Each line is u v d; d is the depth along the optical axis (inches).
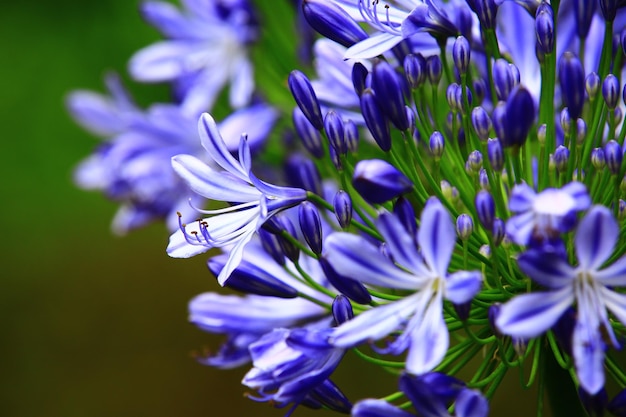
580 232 24.1
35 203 53.9
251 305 29.0
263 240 27.6
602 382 24.2
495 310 25.5
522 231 24.4
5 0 50.5
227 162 26.4
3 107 51.2
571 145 26.5
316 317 28.9
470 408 24.7
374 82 26.6
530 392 48.1
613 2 26.8
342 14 27.3
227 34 34.7
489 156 26.5
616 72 27.5
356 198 28.5
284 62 33.9
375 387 52.4
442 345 24.8
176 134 34.1
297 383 26.1
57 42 49.8
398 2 27.5
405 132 26.7
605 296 24.5
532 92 28.7
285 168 32.8
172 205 34.6
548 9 26.9
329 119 26.9
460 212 27.6
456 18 28.1
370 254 25.1
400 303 25.2
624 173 26.5
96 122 36.9
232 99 33.9
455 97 27.2
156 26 35.5
